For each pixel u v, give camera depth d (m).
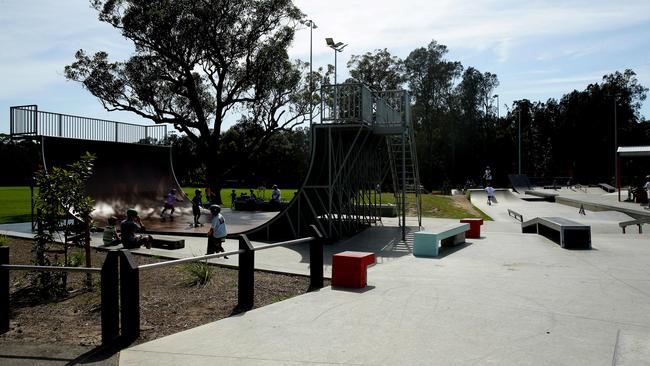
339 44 26.14
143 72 35.44
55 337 6.01
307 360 5.00
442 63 79.25
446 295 7.95
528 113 89.12
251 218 26.25
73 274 9.94
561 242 13.82
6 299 6.32
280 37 38.34
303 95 41.06
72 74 34.00
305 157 76.69
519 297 7.80
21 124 20.61
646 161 74.06
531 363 4.89
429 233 12.66
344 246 15.34
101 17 33.75
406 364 4.88
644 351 5.21
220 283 9.00
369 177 21.67
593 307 7.17
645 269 10.34
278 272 9.99
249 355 5.15
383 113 18.81
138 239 13.01
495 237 16.53
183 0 34.47
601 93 78.62
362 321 6.43
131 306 5.67
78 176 9.18
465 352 5.23
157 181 25.80
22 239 15.43
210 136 38.84
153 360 5.03
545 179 72.38
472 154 80.25
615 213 27.27
